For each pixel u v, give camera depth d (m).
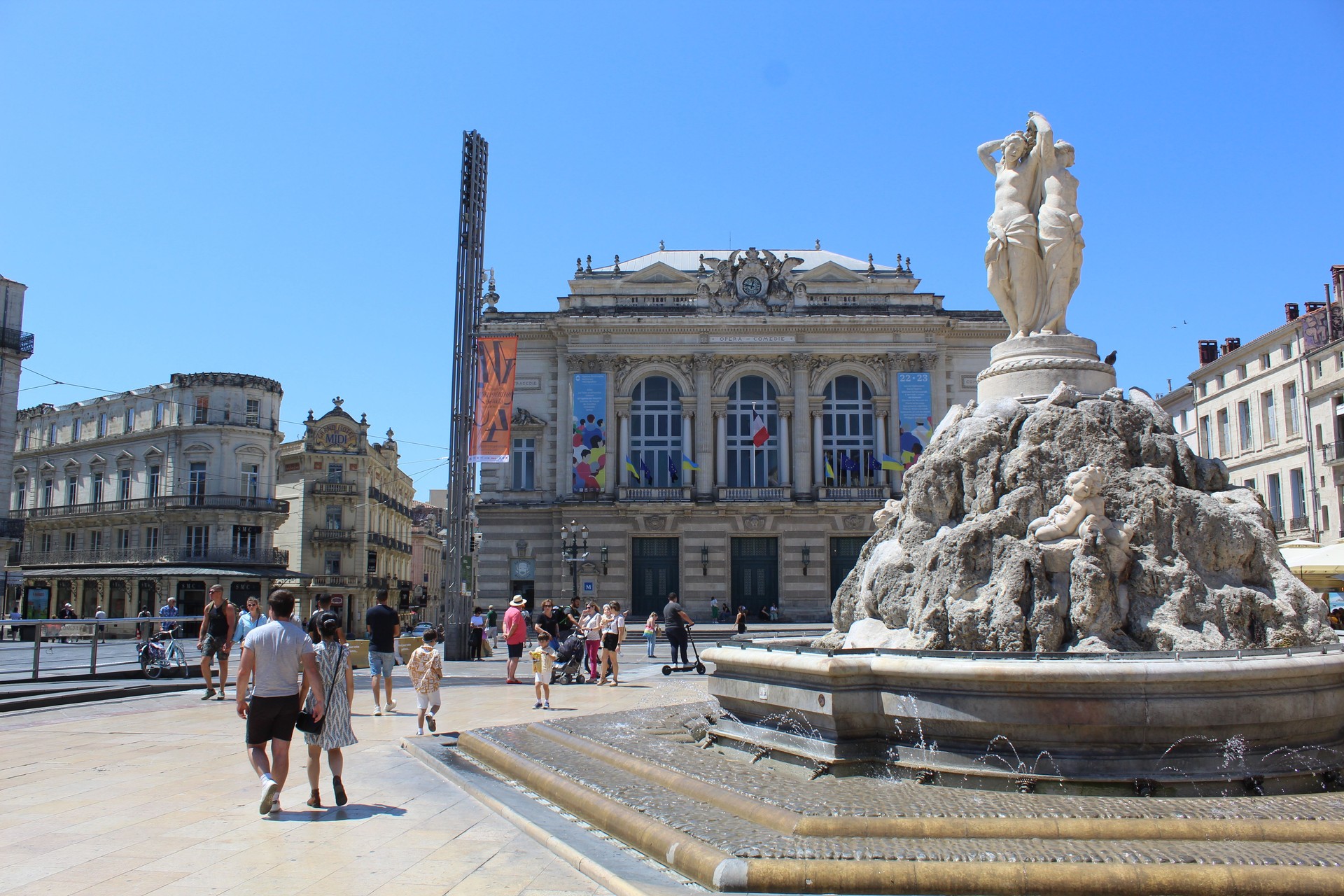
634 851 7.70
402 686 22.75
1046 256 13.55
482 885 6.99
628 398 51.84
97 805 9.45
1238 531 11.00
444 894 6.77
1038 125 13.84
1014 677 8.31
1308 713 8.39
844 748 9.29
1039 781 8.27
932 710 8.80
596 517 50.75
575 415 50.75
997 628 10.80
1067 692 8.26
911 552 12.59
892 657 9.19
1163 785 8.08
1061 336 13.26
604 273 53.69
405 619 49.88
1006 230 13.72
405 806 9.56
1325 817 7.22
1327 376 42.56
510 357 36.84
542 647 17.88
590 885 7.02
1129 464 11.72
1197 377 54.03
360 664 27.52
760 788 8.66
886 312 51.94
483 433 36.44
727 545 50.72
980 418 12.73
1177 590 10.66
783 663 9.84
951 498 12.48
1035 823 7.18
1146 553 10.95
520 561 51.34
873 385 52.06
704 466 51.19
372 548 72.56
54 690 19.64
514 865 7.50
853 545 51.41
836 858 6.71
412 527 94.31
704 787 8.80
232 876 7.12
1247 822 7.07
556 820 8.66
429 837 8.32
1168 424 12.31
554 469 51.97
